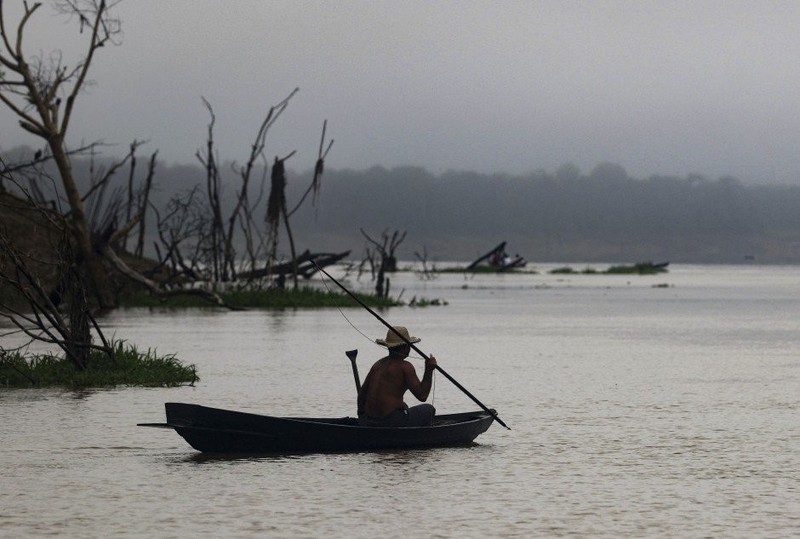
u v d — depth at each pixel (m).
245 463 29.17
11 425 35.44
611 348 69.44
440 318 102.56
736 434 34.75
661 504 24.70
